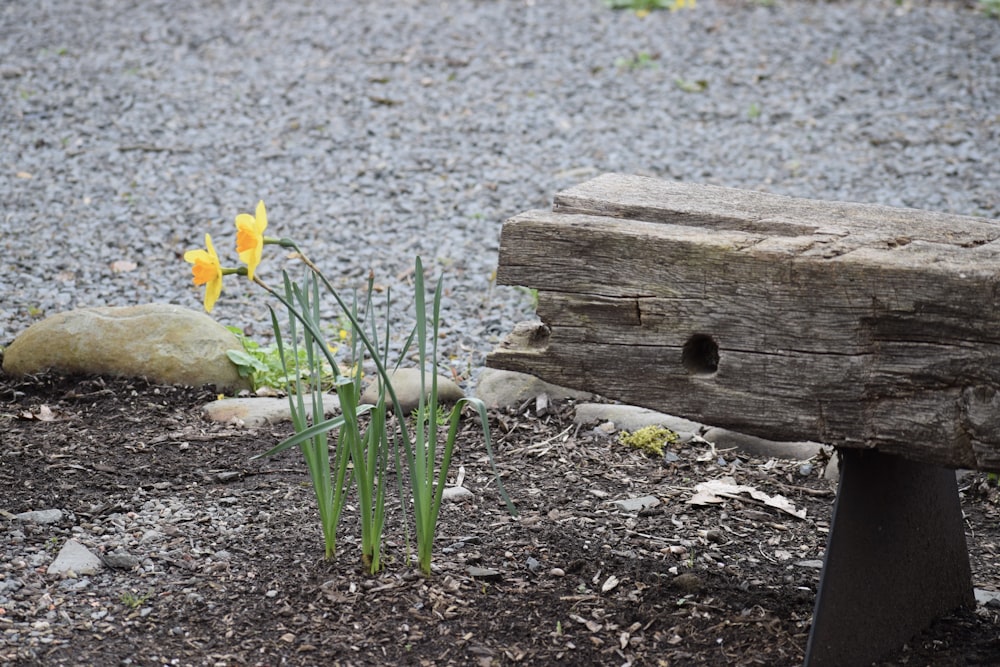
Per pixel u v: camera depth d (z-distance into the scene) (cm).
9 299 676
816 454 502
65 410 535
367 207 828
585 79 1073
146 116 978
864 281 301
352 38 1164
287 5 1261
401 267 739
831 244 317
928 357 298
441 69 1094
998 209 802
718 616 366
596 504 452
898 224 339
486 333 655
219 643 345
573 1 1280
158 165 891
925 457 305
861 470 330
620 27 1201
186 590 373
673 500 458
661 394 334
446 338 645
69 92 1020
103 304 677
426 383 548
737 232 329
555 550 407
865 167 890
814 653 329
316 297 373
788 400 318
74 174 869
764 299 314
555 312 341
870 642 341
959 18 1202
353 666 336
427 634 352
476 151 928
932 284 293
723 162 908
